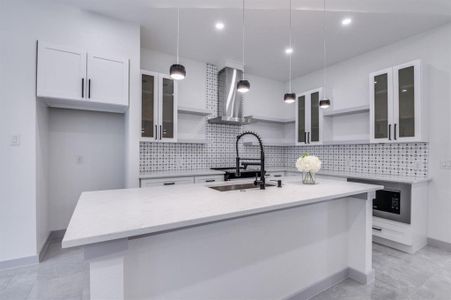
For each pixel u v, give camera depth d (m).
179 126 3.76
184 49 3.52
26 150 2.21
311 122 4.11
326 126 3.95
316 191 1.78
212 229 1.40
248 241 1.56
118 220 1.04
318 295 1.87
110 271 0.95
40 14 2.29
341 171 3.86
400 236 2.65
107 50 2.61
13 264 2.16
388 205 2.79
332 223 2.04
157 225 0.98
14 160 2.17
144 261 1.18
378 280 2.07
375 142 3.10
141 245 1.17
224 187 2.01
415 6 2.39
